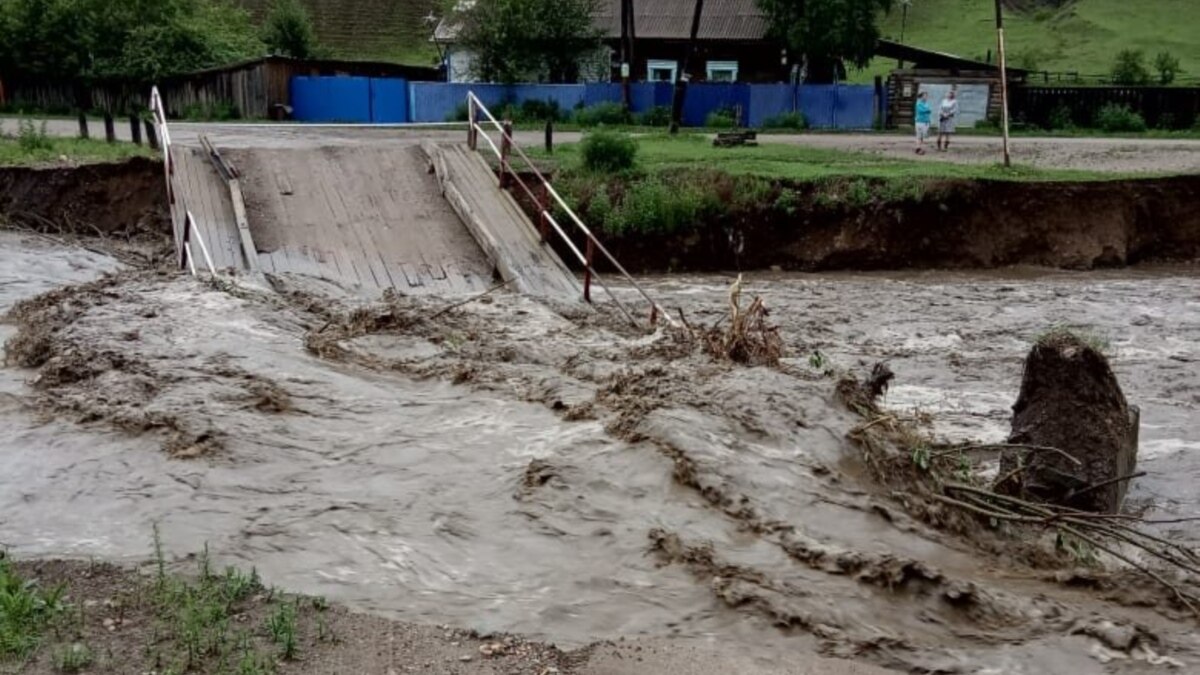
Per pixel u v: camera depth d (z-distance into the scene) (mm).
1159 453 10531
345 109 38938
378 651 5312
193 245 15359
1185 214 22203
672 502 7051
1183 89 38281
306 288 14031
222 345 10430
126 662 5055
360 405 8922
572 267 20234
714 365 9602
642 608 5906
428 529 6734
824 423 8039
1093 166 24641
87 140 24094
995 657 5711
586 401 8758
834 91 38844
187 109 38719
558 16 39156
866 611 5996
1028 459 8555
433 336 11492
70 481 7395
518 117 37281
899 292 18797
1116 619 6223
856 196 21047
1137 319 16781
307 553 6387
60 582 5918
